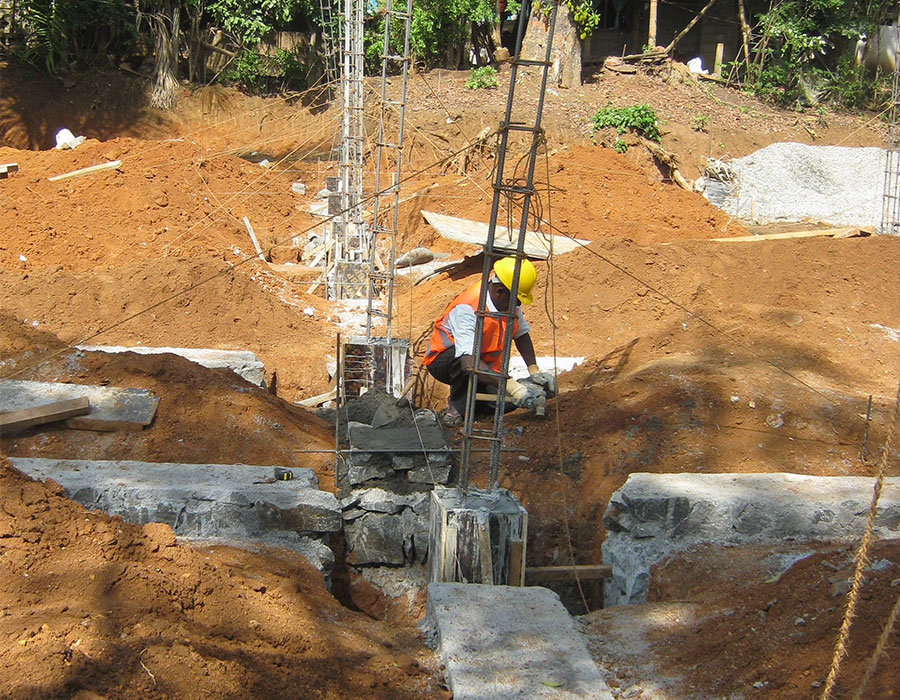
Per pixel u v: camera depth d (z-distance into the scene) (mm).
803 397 7555
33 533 4289
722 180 22812
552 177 18500
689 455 6953
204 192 18156
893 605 4086
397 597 6457
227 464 6574
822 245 12102
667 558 5609
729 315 10844
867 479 6297
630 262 11828
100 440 6676
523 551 5371
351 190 15609
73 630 3713
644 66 27094
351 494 6570
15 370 7508
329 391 10711
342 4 27078
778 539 5711
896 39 28406
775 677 3953
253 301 11711
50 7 25125
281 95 27594
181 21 28328
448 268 14055
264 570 4980
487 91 25375
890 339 10781
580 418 7719
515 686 3961
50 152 18250
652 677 4156
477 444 7473
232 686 3648
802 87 27344
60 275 11414
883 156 22859
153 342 10914
